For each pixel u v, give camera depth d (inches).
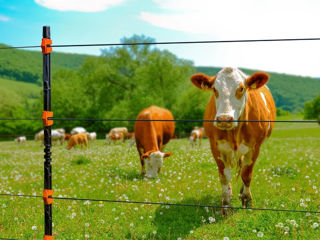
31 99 2950.3
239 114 161.0
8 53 4443.9
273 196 203.5
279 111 3479.3
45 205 120.6
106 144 779.4
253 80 161.0
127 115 1529.3
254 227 151.1
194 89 1445.6
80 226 167.5
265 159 364.2
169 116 373.1
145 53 1803.6
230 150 172.1
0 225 174.2
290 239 135.8
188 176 267.7
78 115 1706.4
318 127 1403.8
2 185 287.7
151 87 1502.2
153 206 195.8
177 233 153.1
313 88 4232.3
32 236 154.9
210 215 175.2
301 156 381.7
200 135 639.1
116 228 163.3
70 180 302.7
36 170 386.9
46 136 118.4
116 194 233.0
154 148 304.7
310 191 211.6
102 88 1728.6
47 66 117.6
